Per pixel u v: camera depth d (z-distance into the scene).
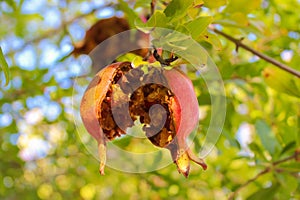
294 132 0.74
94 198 1.14
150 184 0.89
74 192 1.16
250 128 0.82
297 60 0.77
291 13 0.85
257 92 0.80
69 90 0.82
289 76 0.64
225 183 0.85
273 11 0.85
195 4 0.43
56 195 1.14
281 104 0.82
